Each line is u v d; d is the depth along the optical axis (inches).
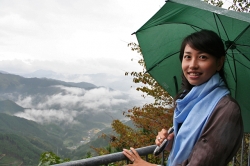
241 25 56.9
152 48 77.7
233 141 48.1
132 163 69.4
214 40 54.1
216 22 61.1
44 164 147.3
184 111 56.4
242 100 73.8
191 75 56.3
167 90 82.3
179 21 67.6
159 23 69.9
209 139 48.3
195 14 62.6
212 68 54.7
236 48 65.0
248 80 70.9
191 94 56.2
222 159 47.5
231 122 48.2
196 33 56.7
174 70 80.4
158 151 69.6
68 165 62.1
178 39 75.9
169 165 58.8
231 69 71.6
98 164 66.8
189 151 51.7
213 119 50.0
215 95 52.8
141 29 72.2
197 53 55.0
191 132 52.1
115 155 69.8
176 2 53.7
